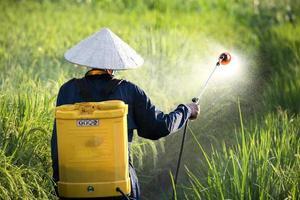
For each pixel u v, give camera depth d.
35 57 18.55
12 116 11.41
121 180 9.71
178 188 13.09
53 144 9.90
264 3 29.19
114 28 22.50
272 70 18.62
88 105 9.63
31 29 23.20
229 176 11.35
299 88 16.41
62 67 16.83
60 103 10.12
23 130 11.10
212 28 23.95
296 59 19.16
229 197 11.03
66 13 27.14
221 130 14.52
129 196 9.86
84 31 22.61
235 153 12.45
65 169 9.73
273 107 15.55
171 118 10.21
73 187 9.71
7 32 22.91
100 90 10.06
